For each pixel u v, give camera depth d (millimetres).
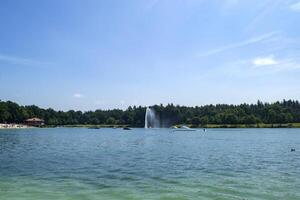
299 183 30125
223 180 31859
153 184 29828
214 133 176125
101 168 40406
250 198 24391
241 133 174625
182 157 54344
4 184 29672
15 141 103938
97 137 135125
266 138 122688
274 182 30672
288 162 46844
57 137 134000
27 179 32250
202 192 26422
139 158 52531
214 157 54375
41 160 49469
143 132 199000
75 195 25328
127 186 28875
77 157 54188
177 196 25078
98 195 25359
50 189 27531
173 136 143375
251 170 38656
